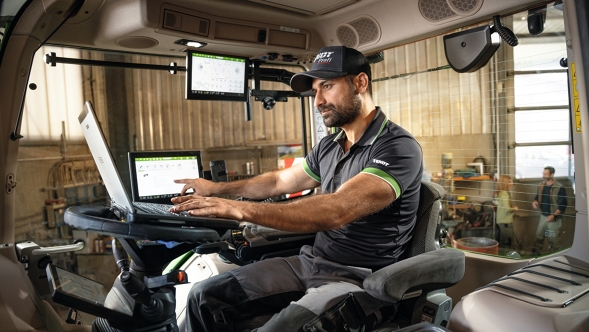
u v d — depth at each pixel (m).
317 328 1.35
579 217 1.72
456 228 3.85
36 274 1.76
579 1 1.22
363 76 1.77
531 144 3.11
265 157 6.35
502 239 3.52
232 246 2.21
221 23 2.09
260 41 2.24
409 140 1.69
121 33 1.99
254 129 6.28
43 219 4.36
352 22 2.25
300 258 1.85
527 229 3.29
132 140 5.19
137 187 2.18
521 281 1.50
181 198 1.39
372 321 1.52
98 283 1.81
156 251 1.63
